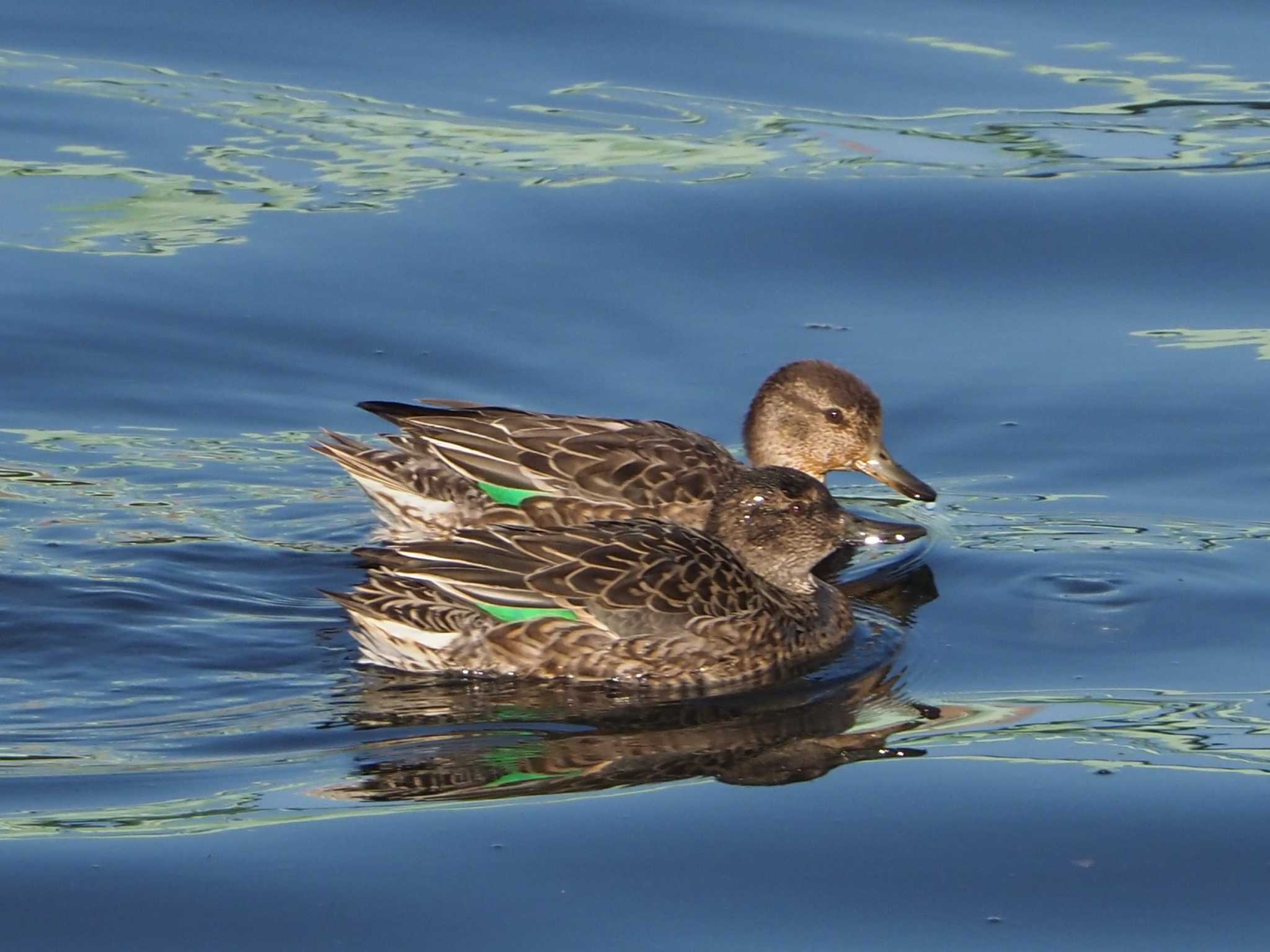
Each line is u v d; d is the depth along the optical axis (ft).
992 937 31.45
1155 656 42.39
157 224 63.52
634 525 44.19
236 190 65.67
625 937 31.27
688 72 74.49
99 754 37.17
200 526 48.44
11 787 35.60
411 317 59.82
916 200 66.23
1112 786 36.06
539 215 65.16
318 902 31.91
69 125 69.15
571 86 73.26
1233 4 80.12
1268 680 40.96
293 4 79.41
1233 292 62.03
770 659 42.63
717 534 45.78
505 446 49.24
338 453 49.03
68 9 78.79
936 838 34.35
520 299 60.95
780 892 32.63
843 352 58.90
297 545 47.80
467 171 67.41
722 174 67.72
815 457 53.52
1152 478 52.16
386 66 74.54
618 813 35.01
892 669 42.50
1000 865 33.53
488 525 47.52
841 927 31.68
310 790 35.78
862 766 37.11
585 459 49.44
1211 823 34.73
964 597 45.98
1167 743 37.96
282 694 40.32
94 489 50.03
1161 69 75.00
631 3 79.71
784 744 38.34
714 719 39.73
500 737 38.40
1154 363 58.23
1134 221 65.26
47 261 61.00
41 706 39.17
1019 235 64.59
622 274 62.49
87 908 31.63
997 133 70.49
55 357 56.65
